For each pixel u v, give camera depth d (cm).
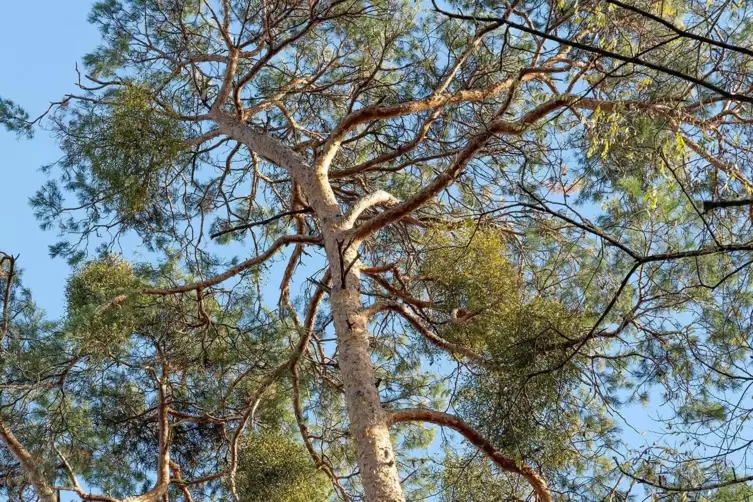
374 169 856
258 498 770
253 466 777
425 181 947
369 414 622
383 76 960
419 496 912
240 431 811
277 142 848
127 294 781
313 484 798
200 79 980
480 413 641
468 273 705
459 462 725
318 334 968
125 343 794
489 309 701
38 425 798
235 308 873
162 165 805
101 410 841
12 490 852
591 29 593
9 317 815
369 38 910
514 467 648
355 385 641
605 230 662
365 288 948
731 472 539
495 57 862
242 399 895
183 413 884
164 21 962
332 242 730
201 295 821
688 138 668
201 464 912
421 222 805
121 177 795
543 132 838
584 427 691
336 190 953
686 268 666
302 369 841
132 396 857
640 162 654
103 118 821
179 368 855
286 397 877
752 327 654
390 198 812
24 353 783
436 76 885
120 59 953
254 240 989
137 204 819
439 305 726
